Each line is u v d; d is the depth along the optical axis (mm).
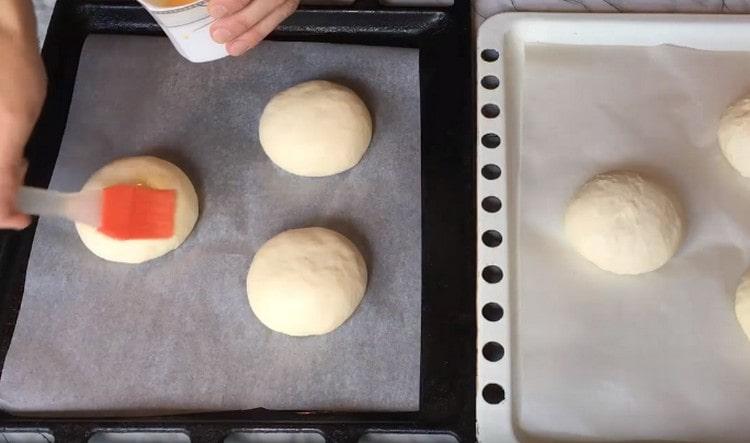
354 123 848
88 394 740
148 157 835
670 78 886
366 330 769
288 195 851
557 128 860
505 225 786
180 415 726
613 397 724
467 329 746
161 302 792
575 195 813
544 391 727
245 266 813
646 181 802
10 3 656
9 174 634
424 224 813
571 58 901
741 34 896
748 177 825
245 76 915
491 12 939
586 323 759
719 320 759
